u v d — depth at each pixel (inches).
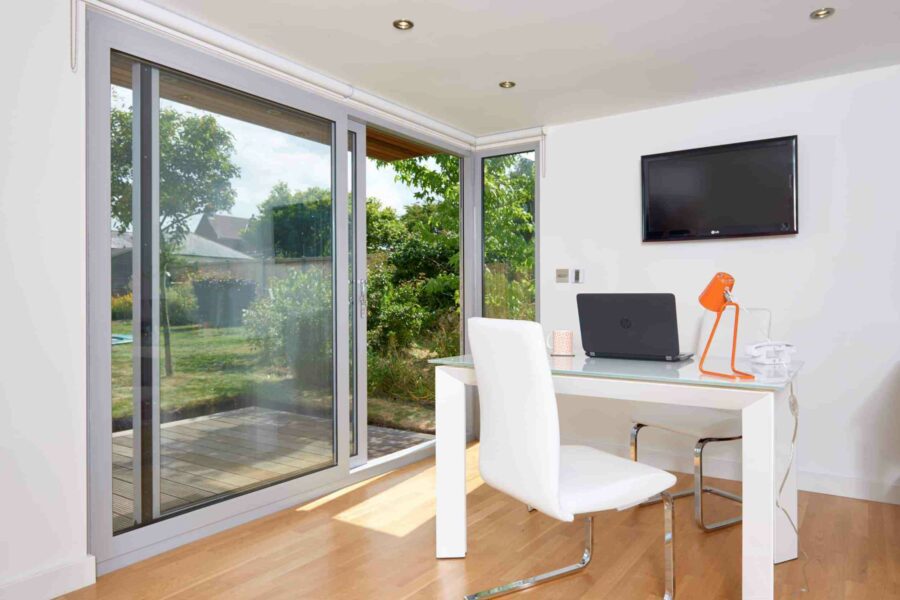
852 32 106.3
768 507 73.0
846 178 126.3
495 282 176.4
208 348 106.8
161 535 98.5
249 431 113.9
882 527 109.0
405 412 181.9
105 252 90.9
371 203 183.9
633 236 151.3
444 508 96.7
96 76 89.7
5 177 79.7
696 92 137.1
